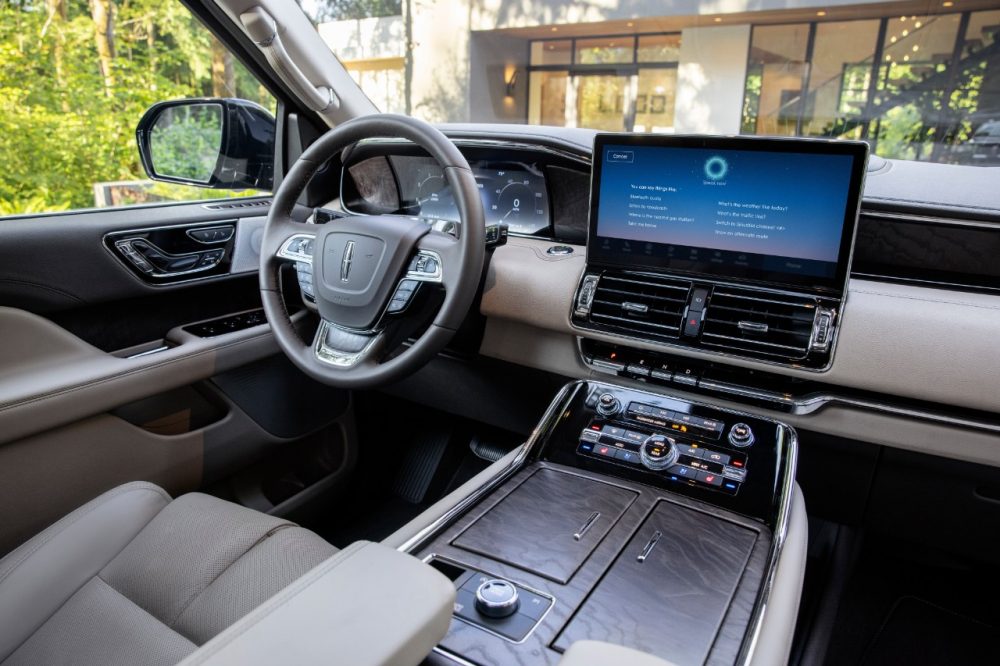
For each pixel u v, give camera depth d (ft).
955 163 4.37
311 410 5.27
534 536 3.02
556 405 3.85
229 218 5.24
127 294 4.53
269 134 6.02
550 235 5.08
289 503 5.14
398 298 3.79
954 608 4.36
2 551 3.65
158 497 3.38
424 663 2.37
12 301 3.96
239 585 2.83
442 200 5.57
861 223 4.00
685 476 3.41
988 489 3.55
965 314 3.32
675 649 2.42
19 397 3.59
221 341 4.60
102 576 2.99
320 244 4.00
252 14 4.69
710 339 3.82
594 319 4.17
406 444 5.90
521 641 2.44
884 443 3.55
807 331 3.59
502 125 5.30
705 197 3.67
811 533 4.83
